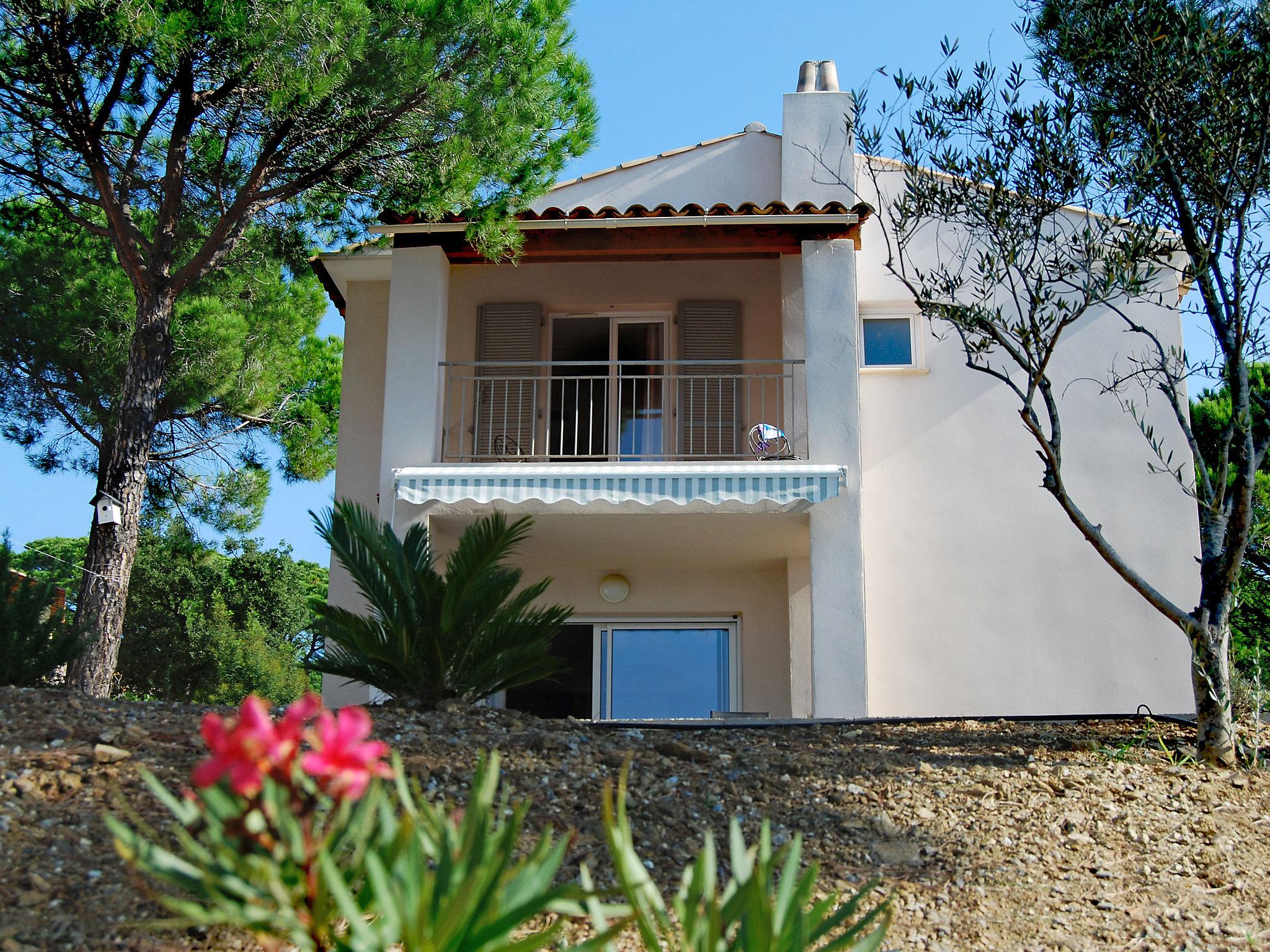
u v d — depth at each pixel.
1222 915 7.10
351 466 16.62
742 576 16.48
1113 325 15.73
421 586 9.76
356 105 13.88
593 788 8.12
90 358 19.61
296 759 3.86
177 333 19.80
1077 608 15.07
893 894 7.15
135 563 32.81
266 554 36.62
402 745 8.35
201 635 32.53
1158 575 15.05
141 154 16.00
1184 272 10.52
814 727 10.96
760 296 16.75
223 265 17.89
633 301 16.80
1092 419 15.55
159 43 12.71
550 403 16.56
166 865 4.05
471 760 8.19
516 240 14.49
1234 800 8.85
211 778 3.71
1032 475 15.50
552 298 16.89
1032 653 14.99
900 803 8.58
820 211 14.42
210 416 21.69
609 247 15.04
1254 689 13.58
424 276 15.15
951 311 10.74
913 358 16.00
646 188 17.58
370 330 17.16
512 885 4.33
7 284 19.03
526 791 7.88
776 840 7.81
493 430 16.39
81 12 12.91
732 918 4.36
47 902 5.62
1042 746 10.11
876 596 15.29
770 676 16.08
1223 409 20.92
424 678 9.85
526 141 14.53
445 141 14.34
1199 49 10.45
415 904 4.05
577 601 16.50
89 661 12.97
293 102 13.44
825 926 4.47
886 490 15.60
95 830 6.37
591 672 16.41
